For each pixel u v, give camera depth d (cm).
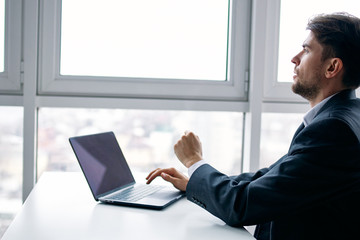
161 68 191
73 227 104
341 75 120
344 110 109
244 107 193
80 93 185
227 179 115
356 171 103
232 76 193
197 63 193
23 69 179
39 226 104
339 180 102
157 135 196
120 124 193
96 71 188
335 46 119
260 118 189
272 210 104
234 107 192
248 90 193
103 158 140
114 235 99
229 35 192
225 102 192
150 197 130
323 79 122
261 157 199
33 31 176
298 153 107
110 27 187
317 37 122
